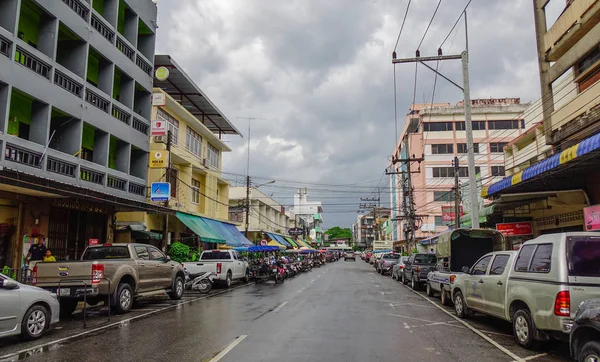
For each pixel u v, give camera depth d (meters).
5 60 13.49
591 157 11.44
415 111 60.16
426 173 54.25
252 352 7.35
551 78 18.02
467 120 17.56
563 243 7.30
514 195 16.80
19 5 14.22
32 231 15.62
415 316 11.80
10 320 7.99
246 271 23.72
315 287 21.03
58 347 7.83
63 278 10.97
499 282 9.11
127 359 6.91
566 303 6.91
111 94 19.61
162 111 24.44
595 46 15.23
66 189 13.45
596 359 5.38
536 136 26.31
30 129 15.32
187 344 7.98
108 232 20.19
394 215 75.06
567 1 17.17
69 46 17.69
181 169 27.59
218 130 36.44
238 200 47.06
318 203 105.69
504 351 7.68
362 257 87.56
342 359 6.94
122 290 11.87
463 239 16.91
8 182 11.40
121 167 20.78
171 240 26.45
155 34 24.31
